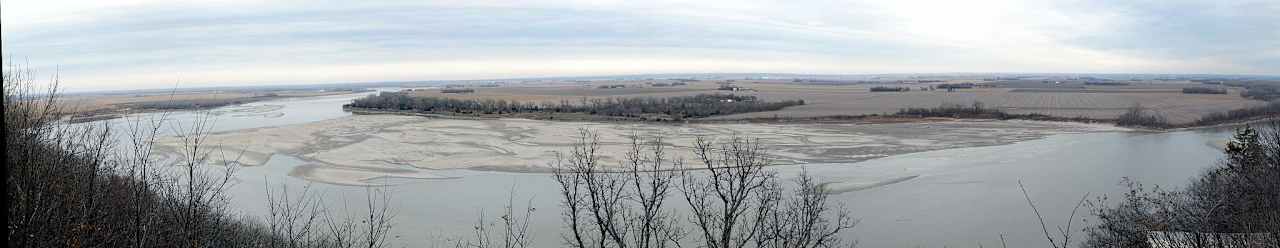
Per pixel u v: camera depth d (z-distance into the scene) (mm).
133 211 7406
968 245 16391
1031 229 17594
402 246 15594
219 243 8289
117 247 7000
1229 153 20750
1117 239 12086
